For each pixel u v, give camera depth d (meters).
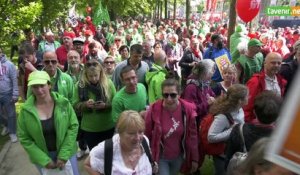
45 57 5.27
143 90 4.84
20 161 6.42
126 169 3.13
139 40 17.67
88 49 9.29
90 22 25.16
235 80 5.58
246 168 2.03
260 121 3.38
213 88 5.50
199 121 4.93
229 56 8.68
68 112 4.03
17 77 7.45
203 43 13.75
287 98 0.92
